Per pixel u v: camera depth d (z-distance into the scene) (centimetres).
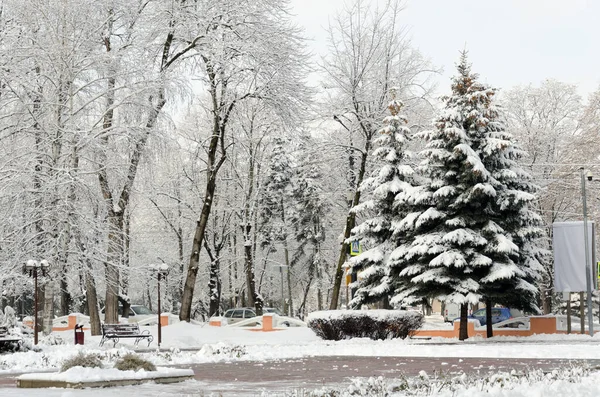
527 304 3644
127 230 4472
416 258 3594
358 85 4600
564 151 5416
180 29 3997
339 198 5247
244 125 5341
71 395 1157
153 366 1584
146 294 7119
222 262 6400
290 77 4269
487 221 3506
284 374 1725
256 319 4347
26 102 3462
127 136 3494
